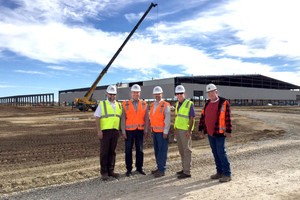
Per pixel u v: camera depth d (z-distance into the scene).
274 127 15.68
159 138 5.07
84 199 3.79
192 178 4.79
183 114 4.96
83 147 9.38
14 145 9.59
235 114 25.84
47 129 14.10
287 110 32.62
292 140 10.20
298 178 4.50
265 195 3.65
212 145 4.79
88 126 15.55
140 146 5.27
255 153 7.07
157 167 5.41
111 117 4.86
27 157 7.76
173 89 45.38
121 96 53.84
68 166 6.62
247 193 3.76
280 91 64.38
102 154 4.83
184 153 4.93
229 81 53.62
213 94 4.66
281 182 4.28
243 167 5.53
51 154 8.20
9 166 6.68
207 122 4.71
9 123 17.27
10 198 3.91
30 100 63.00
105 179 4.77
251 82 57.97
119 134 5.53
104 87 57.59
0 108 36.72
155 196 3.80
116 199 3.74
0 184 4.78
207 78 49.97
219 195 3.71
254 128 15.37
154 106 5.22
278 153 7.04
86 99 34.00
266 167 5.45
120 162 6.76
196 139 11.58
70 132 12.93
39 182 4.77
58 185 4.45
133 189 4.20
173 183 4.48
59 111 33.53
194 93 47.69
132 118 5.15
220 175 4.72
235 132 13.82
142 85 51.19
